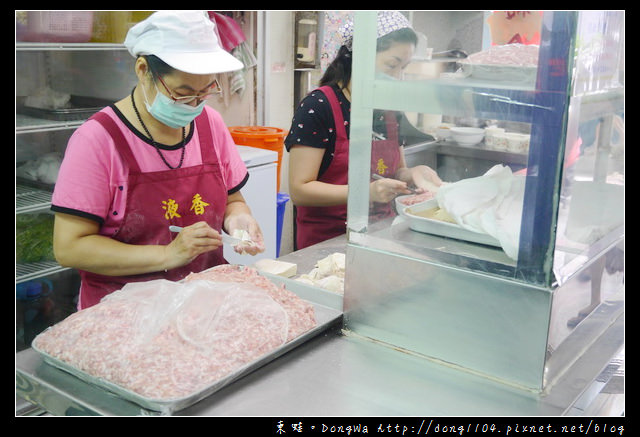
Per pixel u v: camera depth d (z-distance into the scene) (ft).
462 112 4.22
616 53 4.38
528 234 4.05
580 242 4.46
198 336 4.37
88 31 9.20
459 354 4.50
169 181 6.52
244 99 12.68
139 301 4.68
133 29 5.99
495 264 4.24
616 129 4.63
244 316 4.64
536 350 4.13
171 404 3.77
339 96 8.11
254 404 4.00
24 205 8.94
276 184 11.26
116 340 4.29
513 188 4.09
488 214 4.21
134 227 6.44
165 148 6.48
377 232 4.80
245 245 6.15
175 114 6.11
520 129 3.98
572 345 4.59
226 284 4.93
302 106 8.13
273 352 4.43
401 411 3.96
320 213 8.57
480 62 4.09
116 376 4.02
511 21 3.91
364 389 4.22
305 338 4.74
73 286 9.99
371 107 4.61
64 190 5.96
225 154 7.25
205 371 4.06
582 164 4.20
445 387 4.26
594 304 4.94
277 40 13.10
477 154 4.22
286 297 5.11
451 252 4.44
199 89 6.01
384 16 4.40
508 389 4.25
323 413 3.92
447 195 4.39
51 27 8.76
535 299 4.06
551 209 3.92
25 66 9.32
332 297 5.44
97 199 6.08
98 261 6.06
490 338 4.31
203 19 6.02
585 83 3.96
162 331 4.37
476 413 3.96
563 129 3.80
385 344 4.88
